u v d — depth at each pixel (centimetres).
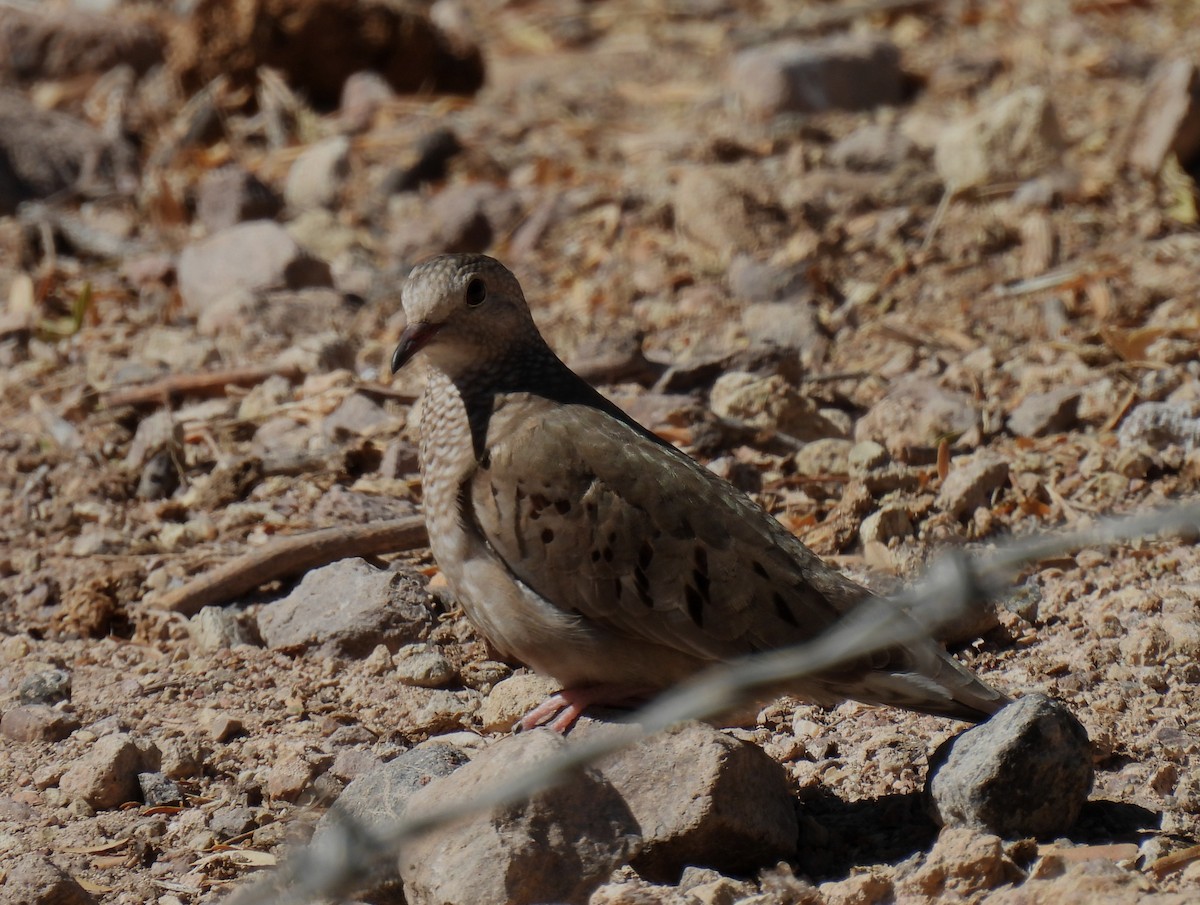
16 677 1002
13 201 1892
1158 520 522
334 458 1265
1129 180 1680
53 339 1586
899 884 707
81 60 2273
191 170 2009
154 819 828
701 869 718
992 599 961
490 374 845
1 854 802
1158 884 698
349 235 1772
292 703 948
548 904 702
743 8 2600
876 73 2031
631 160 1920
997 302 1489
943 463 1198
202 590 1084
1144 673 920
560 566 800
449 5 2716
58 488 1285
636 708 835
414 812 717
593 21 2614
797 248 1581
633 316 1537
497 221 1753
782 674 555
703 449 1246
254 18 2142
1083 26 2270
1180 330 1373
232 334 1527
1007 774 730
